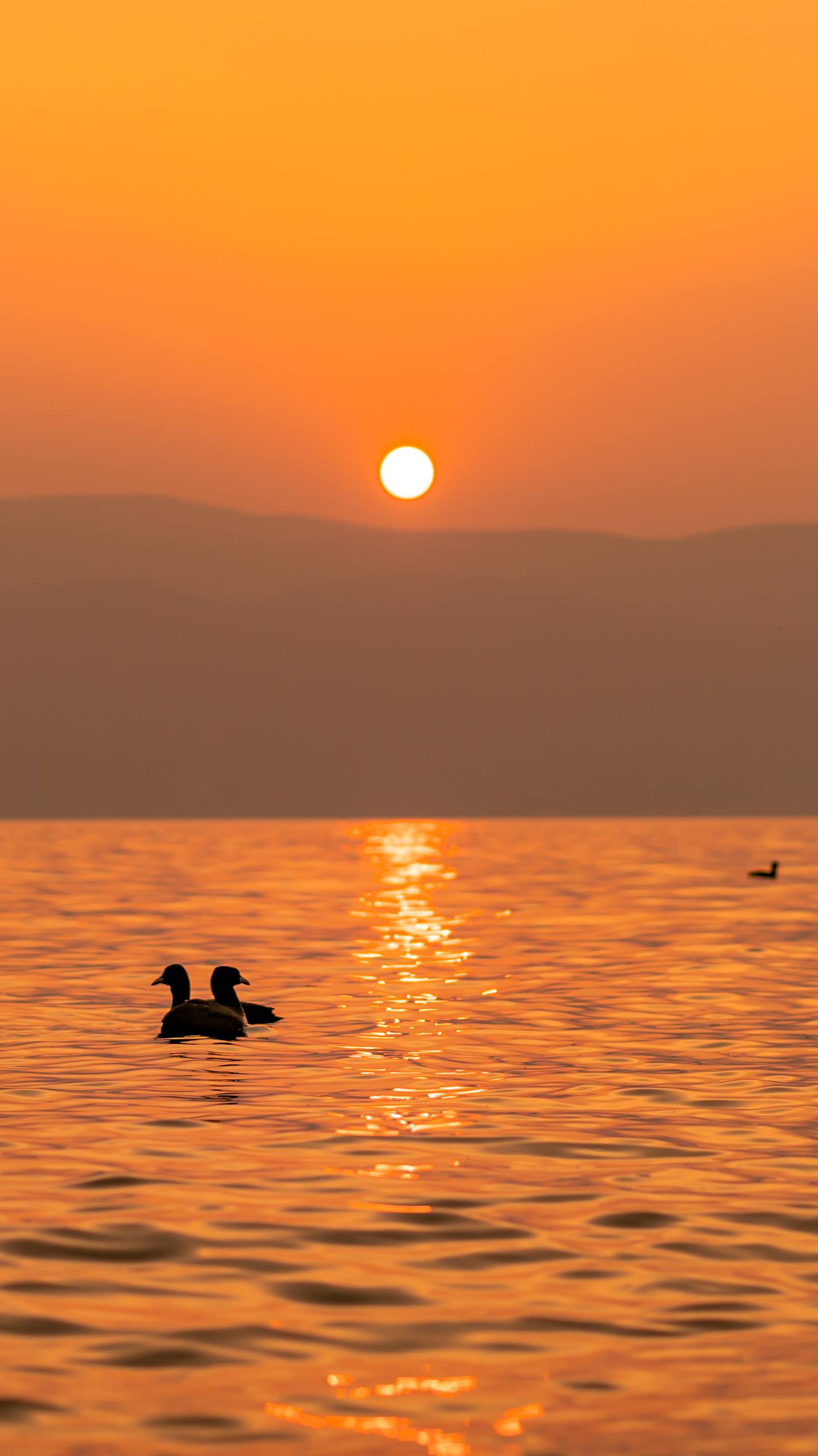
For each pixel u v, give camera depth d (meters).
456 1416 9.55
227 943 41.19
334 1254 12.95
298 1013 28.05
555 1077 21.47
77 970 34.56
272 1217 14.03
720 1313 11.52
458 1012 28.14
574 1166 16.16
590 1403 9.75
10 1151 16.72
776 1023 26.80
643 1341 10.90
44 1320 11.27
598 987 31.86
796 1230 13.75
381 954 38.38
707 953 38.72
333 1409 9.64
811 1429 9.34
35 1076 21.52
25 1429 9.30
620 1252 13.04
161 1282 12.17
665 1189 15.16
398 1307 11.62
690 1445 9.10
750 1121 18.50
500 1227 13.79
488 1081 21.19
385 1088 20.58
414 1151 16.81
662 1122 18.44
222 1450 9.01
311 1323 11.24
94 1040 24.84
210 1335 10.96
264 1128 17.95
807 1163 16.31
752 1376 10.23
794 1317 11.43
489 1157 16.55
